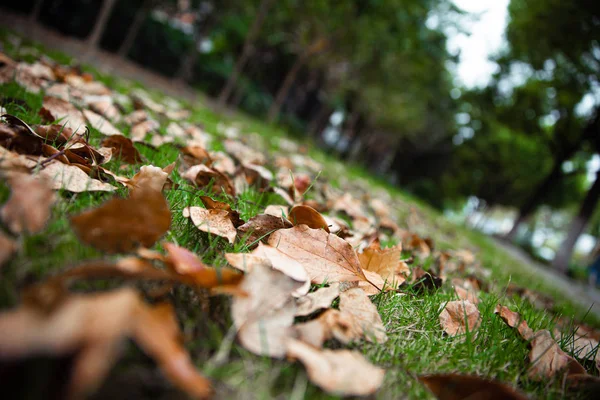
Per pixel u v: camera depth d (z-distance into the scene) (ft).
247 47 14.52
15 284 1.00
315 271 1.63
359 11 13.78
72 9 20.89
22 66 3.88
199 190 2.18
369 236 3.05
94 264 0.95
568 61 18.13
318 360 1.06
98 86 4.78
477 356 1.47
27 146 1.63
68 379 0.64
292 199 3.09
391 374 1.25
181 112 7.12
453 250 4.84
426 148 42.29
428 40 18.57
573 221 19.25
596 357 1.87
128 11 23.24
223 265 1.46
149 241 1.23
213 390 0.96
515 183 40.16
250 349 1.06
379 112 22.15
